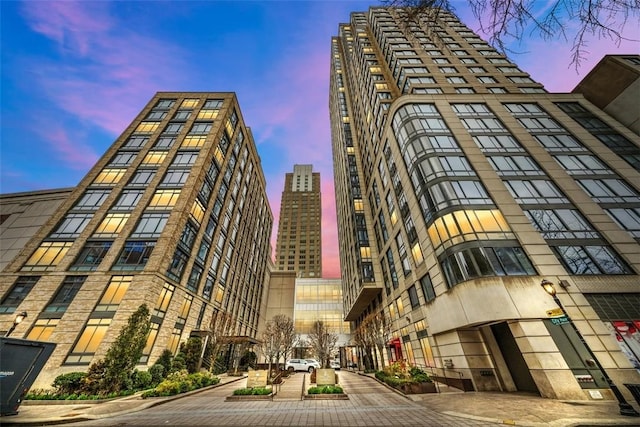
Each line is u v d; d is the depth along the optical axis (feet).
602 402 37.50
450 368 57.77
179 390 51.16
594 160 71.56
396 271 93.40
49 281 72.49
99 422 30.96
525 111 89.76
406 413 32.91
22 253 78.28
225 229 122.52
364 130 148.15
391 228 99.86
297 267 375.66
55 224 84.69
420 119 85.76
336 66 242.58
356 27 183.11
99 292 70.74
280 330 131.95
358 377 88.28
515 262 53.21
